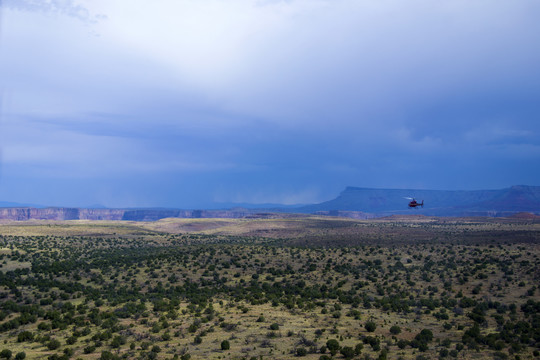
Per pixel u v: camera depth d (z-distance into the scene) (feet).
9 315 212.84
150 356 142.51
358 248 468.75
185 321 201.77
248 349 151.84
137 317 211.41
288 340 166.61
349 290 288.92
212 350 152.56
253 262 391.86
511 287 277.23
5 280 294.05
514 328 186.19
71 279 316.81
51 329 190.39
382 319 209.05
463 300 244.01
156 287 295.28
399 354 147.33
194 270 357.61
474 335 171.01
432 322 204.44
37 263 377.50
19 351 155.02
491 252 403.13
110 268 363.76
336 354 146.41
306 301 256.52
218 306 240.73
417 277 322.34
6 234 630.33
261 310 229.04
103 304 240.73
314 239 650.43
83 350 155.12
